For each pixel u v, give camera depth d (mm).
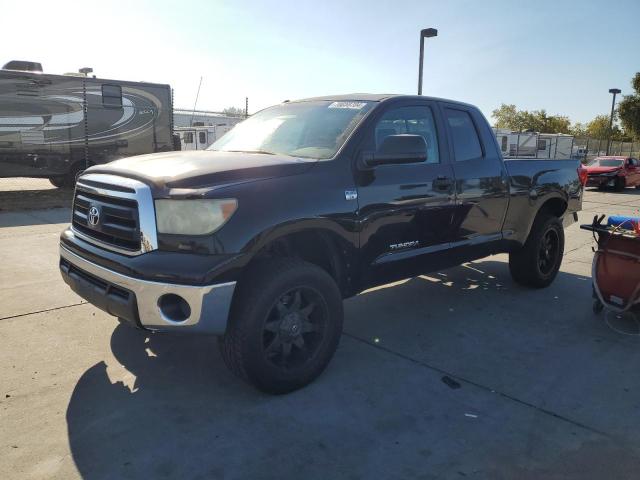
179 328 2947
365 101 4148
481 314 5000
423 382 3582
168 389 3408
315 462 2688
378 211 3793
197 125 28750
